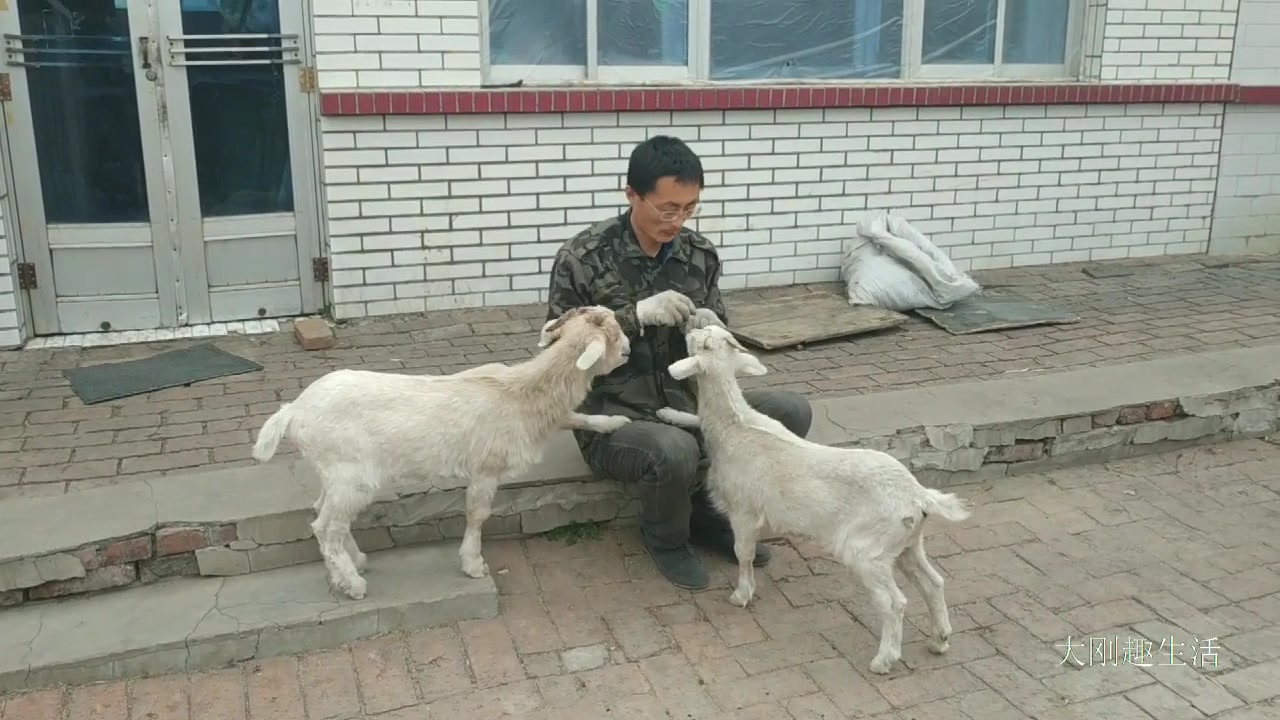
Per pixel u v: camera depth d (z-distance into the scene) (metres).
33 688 3.08
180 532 3.50
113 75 5.45
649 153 3.36
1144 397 4.82
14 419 4.49
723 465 3.43
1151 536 4.14
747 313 6.13
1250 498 4.48
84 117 5.45
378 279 5.96
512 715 3.04
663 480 3.49
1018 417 4.57
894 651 3.20
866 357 5.52
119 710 3.03
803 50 6.78
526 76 6.19
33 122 5.38
